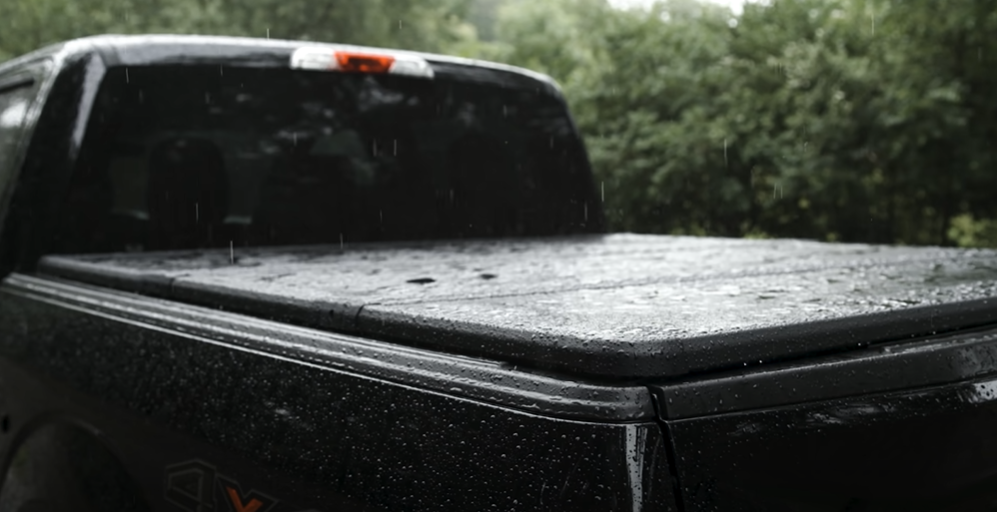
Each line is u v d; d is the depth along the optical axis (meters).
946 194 13.66
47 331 2.01
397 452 1.08
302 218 2.95
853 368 1.01
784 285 1.46
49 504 1.97
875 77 13.53
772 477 0.94
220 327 1.47
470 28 29.36
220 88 2.80
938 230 14.11
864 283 1.45
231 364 1.40
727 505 0.91
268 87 2.89
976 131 13.27
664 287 1.49
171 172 2.71
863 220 14.06
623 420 0.90
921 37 13.60
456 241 3.06
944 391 1.06
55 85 2.54
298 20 20.41
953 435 1.06
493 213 3.35
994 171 13.12
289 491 1.24
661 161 15.21
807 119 13.90
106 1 19.20
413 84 3.16
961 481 1.06
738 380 0.95
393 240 3.13
